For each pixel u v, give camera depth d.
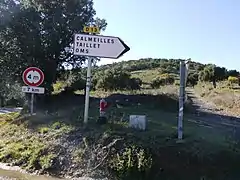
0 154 9.48
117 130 9.77
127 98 19.05
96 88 28.08
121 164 8.15
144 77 47.72
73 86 25.95
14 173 8.41
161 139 9.16
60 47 21.89
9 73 21.59
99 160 8.52
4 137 11.27
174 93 20.45
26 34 20.55
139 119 10.19
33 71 11.68
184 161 8.28
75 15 22.42
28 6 20.59
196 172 8.12
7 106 38.97
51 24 21.45
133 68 68.62
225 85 37.16
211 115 17.39
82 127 10.16
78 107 15.93
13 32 20.61
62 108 16.75
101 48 10.75
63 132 10.00
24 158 9.09
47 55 21.36
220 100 24.39
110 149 8.66
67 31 21.98
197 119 14.73
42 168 8.59
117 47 10.80
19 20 20.45
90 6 23.44
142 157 8.12
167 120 12.91
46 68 21.33
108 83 27.69
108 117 11.96
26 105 18.56
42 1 21.20
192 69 52.50
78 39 10.70
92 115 12.41
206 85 39.81
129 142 8.77
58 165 8.68
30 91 11.65
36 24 20.81
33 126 11.48
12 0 20.47
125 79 28.42
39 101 19.50
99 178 8.09
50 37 21.06
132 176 7.95
